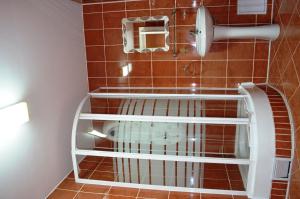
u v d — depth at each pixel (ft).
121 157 7.14
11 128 5.50
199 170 7.68
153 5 8.55
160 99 8.18
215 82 8.81
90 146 7.88
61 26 7.66
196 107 7.58
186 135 7.34
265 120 6.21
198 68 8.77
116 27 8.97
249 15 8.08
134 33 8.90
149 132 7.43
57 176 7.47
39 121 6.56
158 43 8.80
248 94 7.02
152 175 7.71
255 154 6.16
